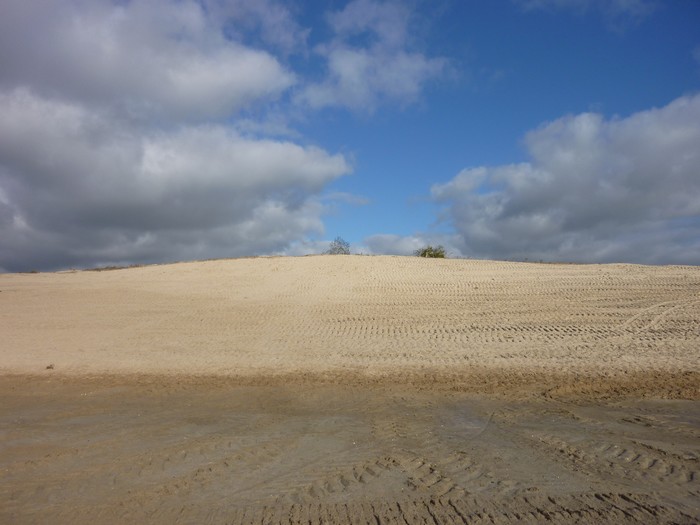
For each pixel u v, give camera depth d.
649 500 5.90
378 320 18.88
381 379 12.11
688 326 16.16
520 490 6.23
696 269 24.73
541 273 25.58
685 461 6.98
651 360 12.95
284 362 14.01
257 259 31.64
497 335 16.17
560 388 11.02
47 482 6.93
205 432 8.78
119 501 6.31
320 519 5.68
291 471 7.02
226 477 6.90
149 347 16.36
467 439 8.10
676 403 9.88
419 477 6.69
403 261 29.77
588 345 14.63
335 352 14.88
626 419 8.93
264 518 5.77
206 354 15.27
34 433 9.02
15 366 14.52
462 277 25.50
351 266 28.69
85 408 10.59
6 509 6.21
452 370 12.64
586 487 6.27
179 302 23.03
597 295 20.88
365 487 6.45
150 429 9.04
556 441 7.89
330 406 10.22
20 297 24.67
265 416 9.65
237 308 21.67
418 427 8.75
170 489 6.59
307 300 22.59
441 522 5.55
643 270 24.98
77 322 20.12
